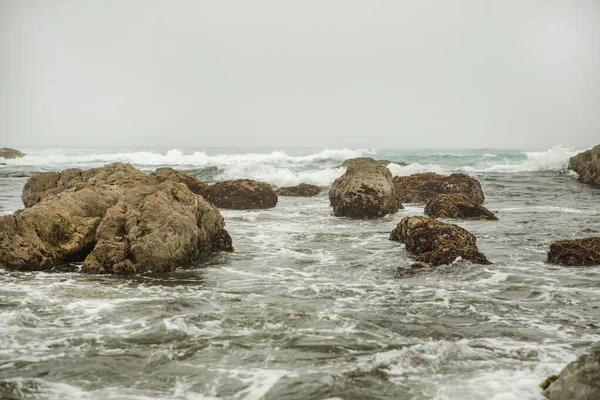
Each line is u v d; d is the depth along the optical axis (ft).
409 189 84.79
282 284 34.71
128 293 31.76
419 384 19.11
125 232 39.17
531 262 41.32
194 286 33.94
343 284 34.68
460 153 233.35
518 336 24.58
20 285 32.96
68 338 23.85
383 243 50.11
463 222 62.95
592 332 25.25
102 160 164.66
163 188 44.57
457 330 25.44
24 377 19.74
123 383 19.38
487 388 18.70
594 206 78.64
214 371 20.44
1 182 106.52
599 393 16.30
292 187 96.48
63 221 39.83
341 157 171.42
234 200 77.30
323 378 19.63
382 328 25.64
